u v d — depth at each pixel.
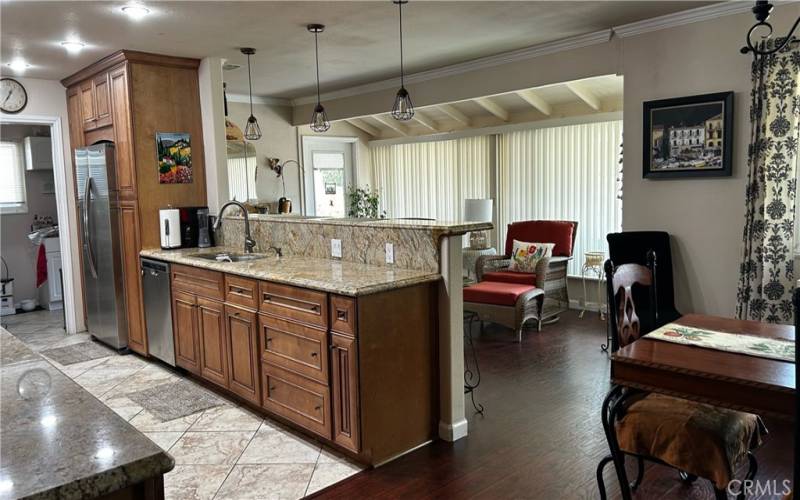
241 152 6.93
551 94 6.01
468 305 5.16
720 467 1.98
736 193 3.95
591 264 5.72
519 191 6.66
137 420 3.45
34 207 7.06
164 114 4.72
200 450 3.04
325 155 8.15
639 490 2.52
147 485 0.97
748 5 3.76
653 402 2.25
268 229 4.36
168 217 4.60
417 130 7.81
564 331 5.26
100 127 4.99
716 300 4.11
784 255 3.69
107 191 4.79
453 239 3.01
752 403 1.80
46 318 6.45
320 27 4.07
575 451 2.91
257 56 4.97
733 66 3.88
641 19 4.21
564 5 3.82
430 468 2.79
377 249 3.41
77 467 0.90
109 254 4.88
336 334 2.82
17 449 0.96
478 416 3.37
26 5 3.31
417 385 3.00
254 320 3.37
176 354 4.27
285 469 2.82
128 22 3.71
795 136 3.61
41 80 5.37
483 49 5.03
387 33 4.34
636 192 4.48
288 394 3.18
